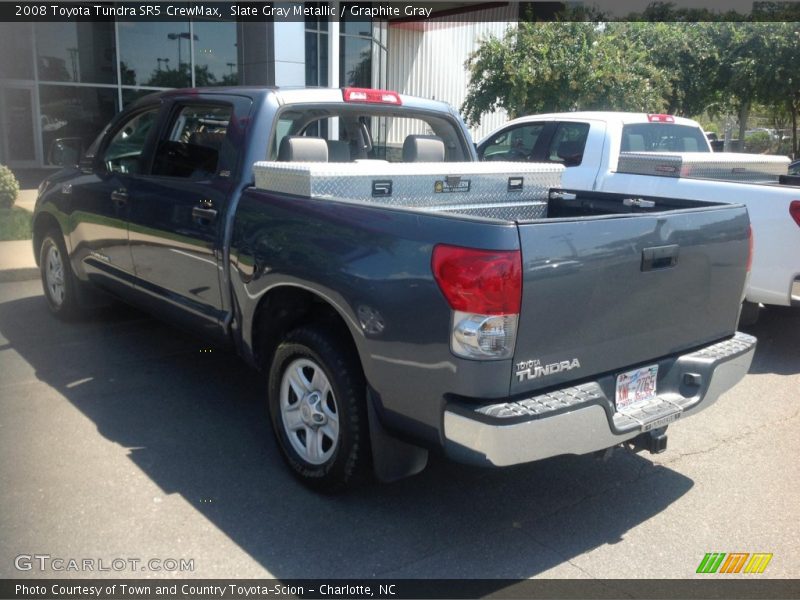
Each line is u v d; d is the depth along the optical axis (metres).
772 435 4.59
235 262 4.02
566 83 13.80
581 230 3.04
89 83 18.09
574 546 3.37
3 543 3.22
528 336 2.94
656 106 14.59
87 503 3.55
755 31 21.23
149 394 4.89
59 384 5.02
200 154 4.54
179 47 18.00
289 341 3.69
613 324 3.22
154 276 4.89
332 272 3.35
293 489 3.76
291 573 3.10
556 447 3.00
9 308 6.82
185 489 3.72
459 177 4.24
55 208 5.97
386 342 3.14
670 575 3.18
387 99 4.84
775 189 5.74
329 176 3.69
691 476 4.05
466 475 4.00
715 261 3.64
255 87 4.49
